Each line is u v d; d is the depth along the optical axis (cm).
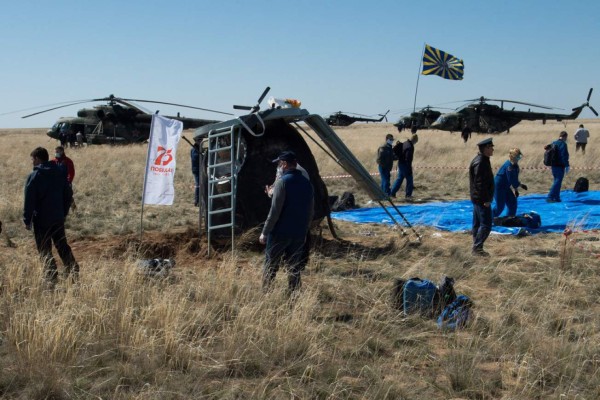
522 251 948
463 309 610
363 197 1716
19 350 497
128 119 3997
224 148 960
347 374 496
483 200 917
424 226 1212
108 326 570
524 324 596
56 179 762
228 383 480
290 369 495
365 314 618
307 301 625
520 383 473
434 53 2530
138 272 717
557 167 1530
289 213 670
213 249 970
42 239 760
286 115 952
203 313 603
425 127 5434
